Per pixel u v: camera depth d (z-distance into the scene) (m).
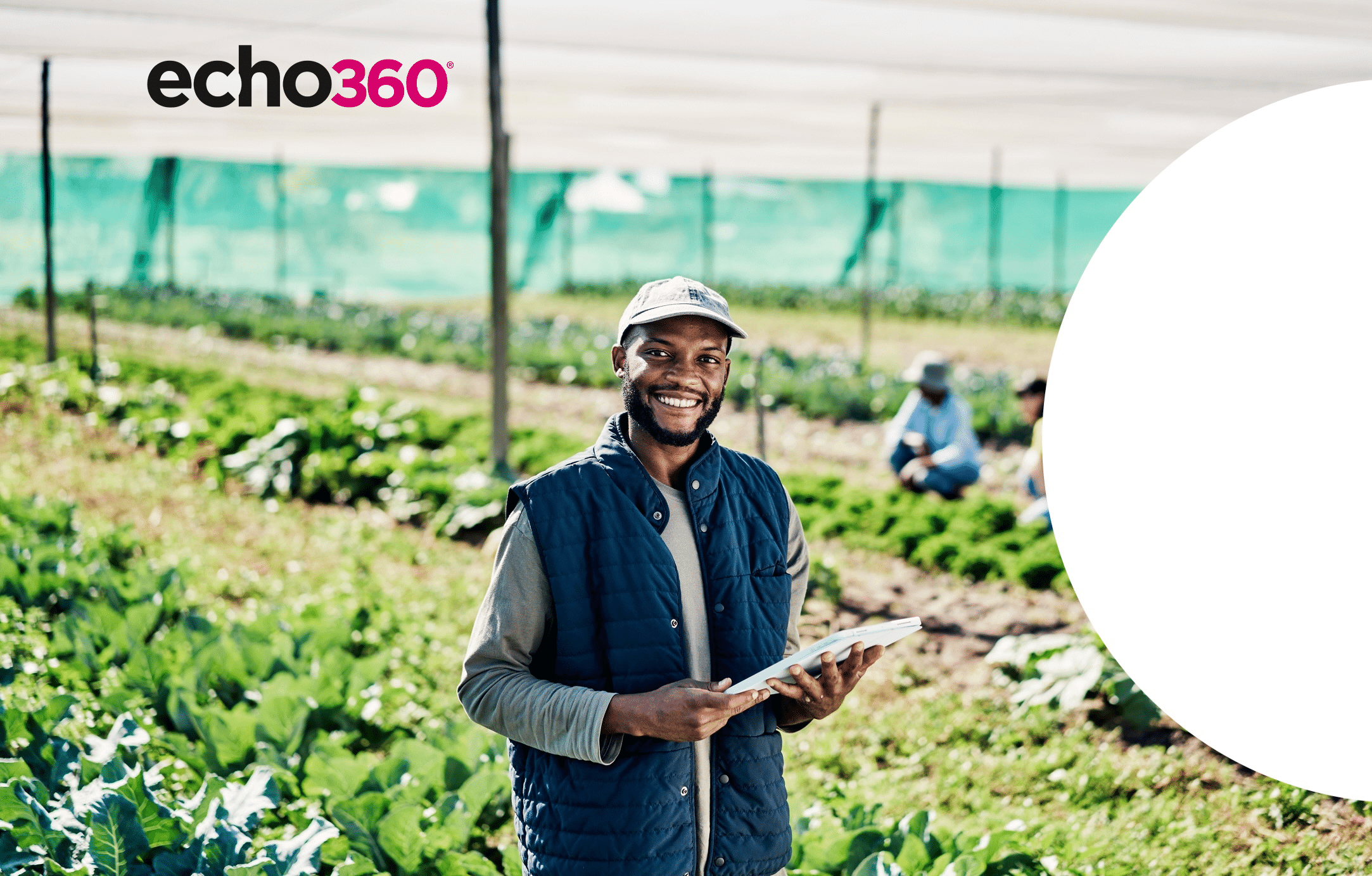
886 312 29.22
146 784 3.65
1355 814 4.40
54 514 7.87
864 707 5.95
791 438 14.72
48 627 6.02
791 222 34.84
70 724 4.62
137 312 23.41
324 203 31.31
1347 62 9.90
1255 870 4.10
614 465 2.39
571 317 26.42
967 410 9.86
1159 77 10.85
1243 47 9.32
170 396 13.77
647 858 2.23
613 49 9.67
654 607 2.31
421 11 8.30
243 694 5.11
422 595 7.44
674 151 21.11
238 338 22.34
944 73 10.88
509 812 4.32
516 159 23.16
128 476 10.40
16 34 9.20
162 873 3.19
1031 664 5.96
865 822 3.98
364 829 3.73
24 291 24.14
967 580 8.11
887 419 15.78
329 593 7.09
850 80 11.40
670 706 2.15
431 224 32.06
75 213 26.83
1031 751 5.31
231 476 10.53
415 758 4.20
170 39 9.33
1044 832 4.04
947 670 6.46
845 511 9.48
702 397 2.36
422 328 22.75
